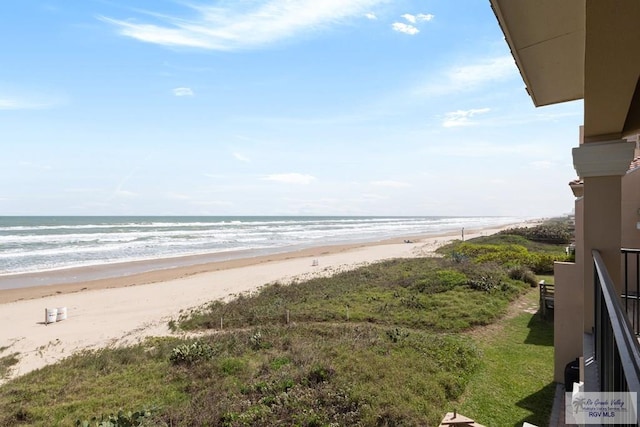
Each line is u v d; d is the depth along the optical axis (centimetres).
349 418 718
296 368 970
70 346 1399
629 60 216
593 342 338
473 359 988
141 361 1184
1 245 4231
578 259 771
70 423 795
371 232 7588
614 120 314
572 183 740
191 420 762
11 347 1395
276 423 715
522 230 4366
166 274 2773
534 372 909
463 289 1759
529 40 318
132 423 766
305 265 3152
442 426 658
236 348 1185
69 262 3269
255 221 11738
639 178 657
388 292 1866
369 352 1034
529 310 1459
